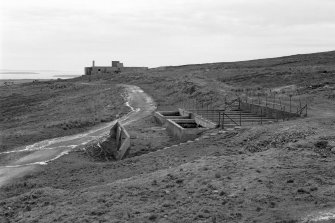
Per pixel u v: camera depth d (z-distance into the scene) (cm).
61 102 7638
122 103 6019
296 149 1969
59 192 1812
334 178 1504
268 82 6556
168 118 4059
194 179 1655
